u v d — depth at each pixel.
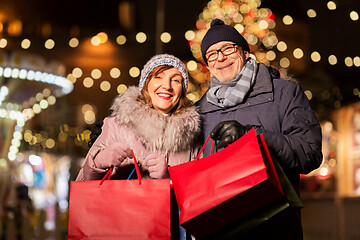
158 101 3.45
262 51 10.32
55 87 8.99
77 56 14.18
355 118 10.06
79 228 3.03
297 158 3.16
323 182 10.35
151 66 3.50
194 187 2.87
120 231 3.00
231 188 2.79
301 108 3.37
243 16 10.00
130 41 14.58
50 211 12.97
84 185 3.07
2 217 9.39
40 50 12.03
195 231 2.91
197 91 9.52
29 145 12.13
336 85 10.20
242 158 2.83
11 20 11.48
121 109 3.44
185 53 11.96
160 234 2.97
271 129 3.35
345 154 10.13
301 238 3.20
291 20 9.70
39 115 13.60
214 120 3.51
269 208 2.88
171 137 3.36
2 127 9.40
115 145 3.24
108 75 15.55
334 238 9.70
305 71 10.72
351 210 9.50
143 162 3.31
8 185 9.63
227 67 3.54
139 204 3.01
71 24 14.34
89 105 17.59
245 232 2.94
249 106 3.43
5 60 8.10
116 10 14.97
